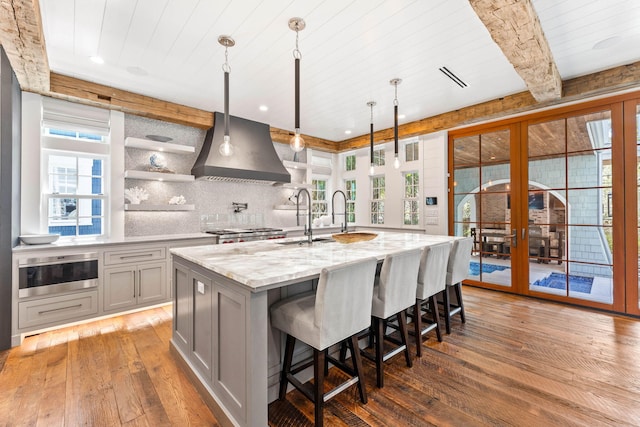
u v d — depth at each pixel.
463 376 2.16
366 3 2.15
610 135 3.33
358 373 1.85
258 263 1.90
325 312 1.61
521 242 4.06
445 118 4.62
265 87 3.63
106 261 3.28
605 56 2.89
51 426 1.69
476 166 4.53
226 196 5.06
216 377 1.83
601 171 3.41
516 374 2.18
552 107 3.73
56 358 2.45
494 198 4.33
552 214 3.79
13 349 2.61
